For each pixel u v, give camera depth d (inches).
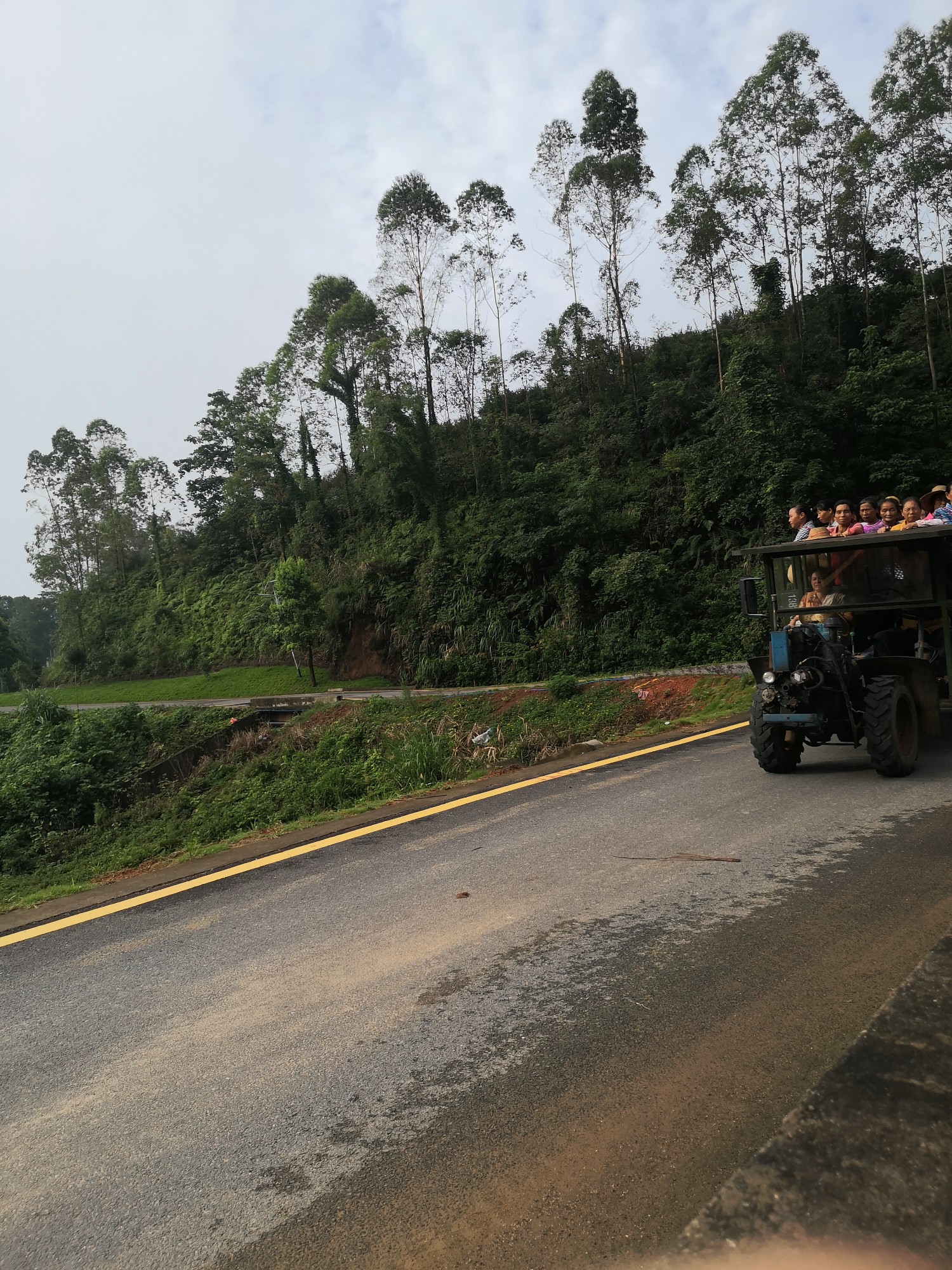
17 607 4303.6
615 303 1667.1
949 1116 75.2
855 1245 61.0
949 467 1041.5
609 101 1546.5
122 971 169.3
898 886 159.6
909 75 1132.5
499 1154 93.7
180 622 2305.6
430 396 1971.0
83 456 2832.2
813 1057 104.9
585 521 1314.0
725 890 169.8
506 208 1845.5
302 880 220.1
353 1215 87.0
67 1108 116.9
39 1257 86.8
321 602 1739.7
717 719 446.0
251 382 2474.2
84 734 1285.7
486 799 297.1
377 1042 124.0
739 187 1311.5
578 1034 118.5
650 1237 77.7
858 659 266.8
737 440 1104.8
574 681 995.9
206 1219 89.6
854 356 1242.0
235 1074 119.8
